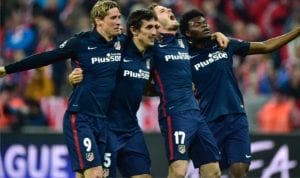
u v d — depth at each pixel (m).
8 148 33.88
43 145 33.81
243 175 25.42
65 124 24.05
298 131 36.47
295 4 47.50
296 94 37.69
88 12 45.81
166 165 33.44
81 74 23.86
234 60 42.28
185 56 24.86
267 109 37.41
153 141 33.56
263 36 46.53
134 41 24.44
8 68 23.64
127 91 24.36
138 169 24.56
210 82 25.59
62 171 33.62
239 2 47.72
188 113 24.47
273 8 47.16
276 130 37.03
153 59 24.67
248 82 41.00
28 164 33.78
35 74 39.16
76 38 23.92
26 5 46.66
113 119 24.44
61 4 46.03
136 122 24.80
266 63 41.47
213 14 45.72
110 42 24.05
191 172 32.59
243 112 25.78
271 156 33.50
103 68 23.88
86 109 23.83
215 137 25.66
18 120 36.97
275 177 33.44
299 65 39.22
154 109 36.25
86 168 23.64
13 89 38.50
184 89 24.61
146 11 24.27
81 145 23.66
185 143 24.25
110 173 24.33
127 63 24.33
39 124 37.09
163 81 24.56
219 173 24.81
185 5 45.38
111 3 23.95
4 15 46.69
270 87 40.38
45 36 43.88
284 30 46.78
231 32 45.34
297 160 33.34
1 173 33.78
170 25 24.86
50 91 39.62
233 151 25.50
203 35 25.42
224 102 25.56
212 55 25.62
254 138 33.59
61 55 23.78
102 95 23.88
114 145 24.33
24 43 43.91
